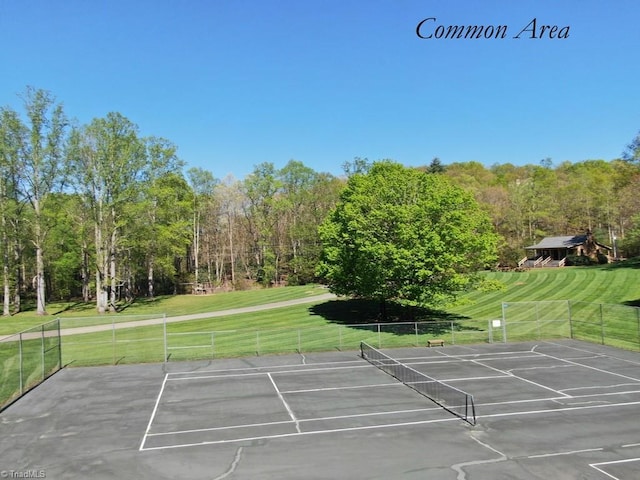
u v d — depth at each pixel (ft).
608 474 47.47
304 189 313.32
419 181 141.79
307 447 55.52
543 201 322.34
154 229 217.36
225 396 76.89
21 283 253.85
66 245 238.48
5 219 187.62
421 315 159.94
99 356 111.34
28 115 179.93
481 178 452.35
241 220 322.96
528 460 51.03
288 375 90.48
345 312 171.94
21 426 63.87
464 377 86.69
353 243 138.82
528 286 198.08
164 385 84.23
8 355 106.01
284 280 298.56
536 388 78.84
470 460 51.19
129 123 195.93
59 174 185.88
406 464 50.42
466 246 123.44
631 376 85.71
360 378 87.30
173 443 57.31
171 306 211.61
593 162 470.80
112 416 67.62
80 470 50.31
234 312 186.39
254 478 47.80
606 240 300.61
